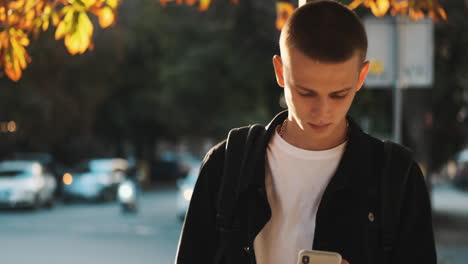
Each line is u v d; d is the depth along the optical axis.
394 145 1.84
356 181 1.78
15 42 2.92
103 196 28.30
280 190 1.83
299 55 1.61
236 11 16.41
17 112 27.91
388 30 7.12
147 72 38.34
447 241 14.61
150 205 27.17
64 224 19.69
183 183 21.02
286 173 1.83
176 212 23.86
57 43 23.66
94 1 2.81
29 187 23.98
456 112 16.38
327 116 1.64
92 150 38.50
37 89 27.36
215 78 25.02
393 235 1.80
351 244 1.78
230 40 17.64
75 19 2.82
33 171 24.77
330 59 1.58
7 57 2.92
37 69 25.59
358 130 1.82
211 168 1.94
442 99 15.88
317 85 1.61
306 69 1.60
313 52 1.59
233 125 38.81
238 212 1.85
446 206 25.41
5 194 23.75
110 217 22.08
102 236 16.70
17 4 2.88
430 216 1.84
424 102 15.48
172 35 28.58
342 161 1.79
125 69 37.66
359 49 1.63
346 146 1.81
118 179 29.39
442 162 17.69
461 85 15.40
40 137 31.20
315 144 1.81
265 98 18.88
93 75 30.70
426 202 1.84
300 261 1.72
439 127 16.73
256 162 1.84
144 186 41.09
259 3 16.20
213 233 1.94
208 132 41.28
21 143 34.25
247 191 1.84
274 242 1.83
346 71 1.61
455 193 34.59
